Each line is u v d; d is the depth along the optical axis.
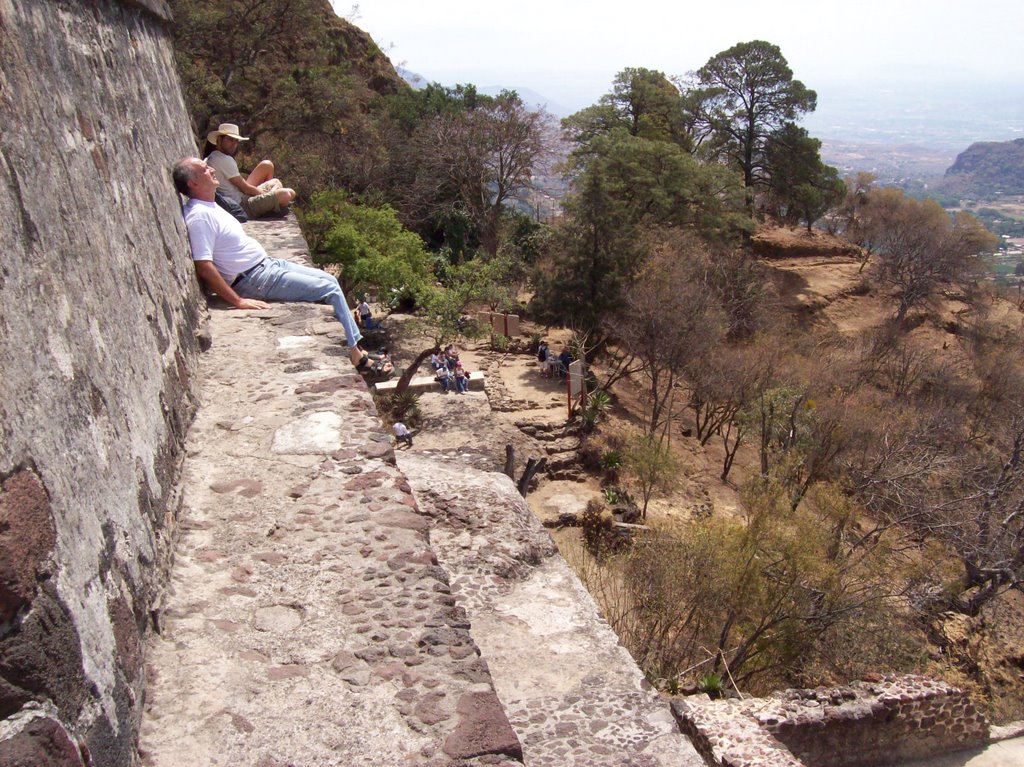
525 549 5.77
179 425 3.93
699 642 13.59
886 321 43.88
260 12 27.47
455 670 2.72
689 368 27.81
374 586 3.09
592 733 4.36
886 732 10.22
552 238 35.38
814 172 50.91
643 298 28.25
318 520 3.45
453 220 41.75
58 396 2.25
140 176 4.48
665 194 36.69
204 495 3.58
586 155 44.88
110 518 2.48
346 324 6.46
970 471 22.14
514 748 2.45
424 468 6.67
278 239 7.98
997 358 36.78
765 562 13.95
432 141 41.59
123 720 2.26
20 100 2.53
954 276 47.00
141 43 5.65
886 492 20.86
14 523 1.80
